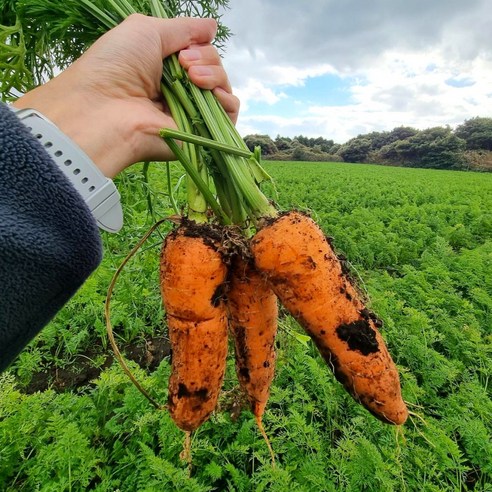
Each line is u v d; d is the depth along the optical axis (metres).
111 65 0.21
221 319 0.24
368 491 0.35
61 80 0.21
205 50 0.24
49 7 0.24
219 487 0.38
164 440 0.37
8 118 0.12
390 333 0.57
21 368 0.51
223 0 0.32
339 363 0.24
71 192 0.13
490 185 3.54
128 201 0.34
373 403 0.24
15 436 0.36
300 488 0.33
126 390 0.42
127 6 0.25
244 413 0.43
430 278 0.87
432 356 0.52
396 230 1.43
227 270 0.24
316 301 0.23
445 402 0.47
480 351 0.56
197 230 0.23
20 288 0.12
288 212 0.24
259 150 0.24
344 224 1.51
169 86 0.25
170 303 0.24
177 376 0.25
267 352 0.28
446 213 1.83
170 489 0.33
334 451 0.37
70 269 0.13
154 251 0.43
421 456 0.38
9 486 0.36
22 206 0.12
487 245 1.18
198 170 0.24
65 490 0.34
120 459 0.37
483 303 0.74
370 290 0.68
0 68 0.25
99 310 0.61
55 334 0.57
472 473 0.42
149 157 0.24
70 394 0.42
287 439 0.38
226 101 0.25
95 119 0.20
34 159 0.12
